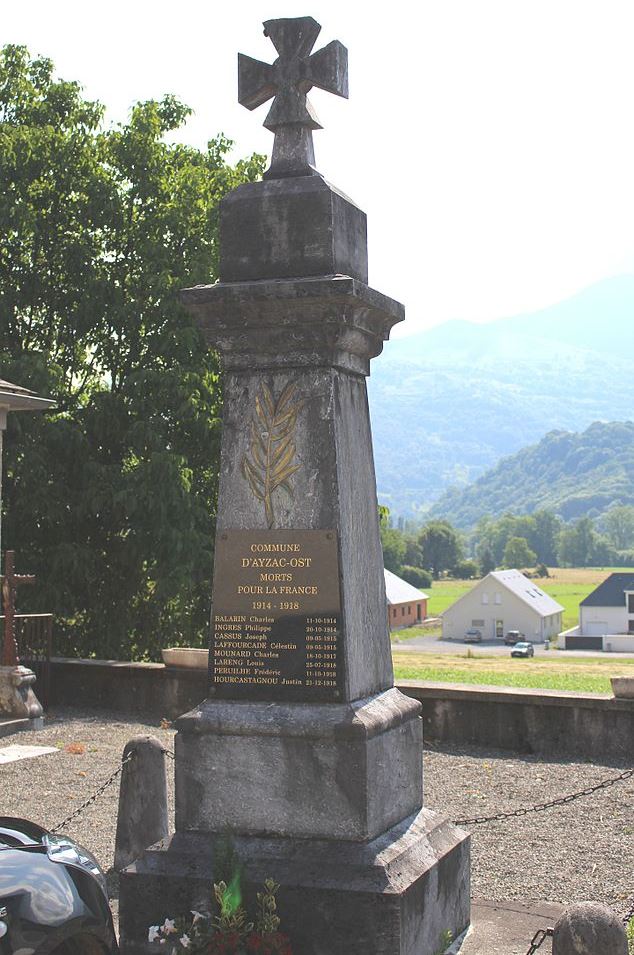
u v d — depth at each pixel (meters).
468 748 13.09
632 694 12.54
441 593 168.50
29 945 4.98
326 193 6.23
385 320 6.59
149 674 15.71
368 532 6.48
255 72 6.62
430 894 5.87
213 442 22.09
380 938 5.44
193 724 6.07
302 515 6.13
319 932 5.54
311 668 6.01
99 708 16.09
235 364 6.36
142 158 23.17
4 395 15.70
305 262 6.23
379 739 5.97
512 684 27.72
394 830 6.05
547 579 198.12
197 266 21.98
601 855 8.59
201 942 5.56
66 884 5.31
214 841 5.97
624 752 12.55
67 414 23.20
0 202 21.97
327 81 6.45
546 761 12.42
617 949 4.64
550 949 6.18
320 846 5.80
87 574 21.62
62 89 23.72
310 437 6.18
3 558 21.34
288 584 6.10
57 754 12.95
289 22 6.55
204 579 22.06
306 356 6.23
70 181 22.75
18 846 5.39
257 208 6.34
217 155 24.62
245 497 6.24
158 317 22.39
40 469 20.92
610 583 122.62
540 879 7.97
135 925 5.88
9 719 14.32
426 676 34.69
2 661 14.70
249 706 6.06
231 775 6.01
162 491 20.41
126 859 7.96
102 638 22.83
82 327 22.92
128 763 8.09
